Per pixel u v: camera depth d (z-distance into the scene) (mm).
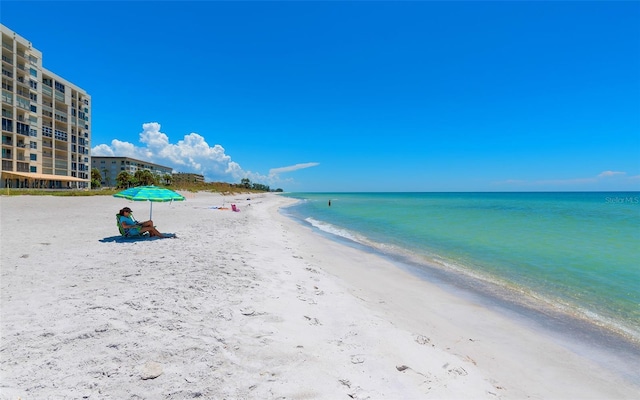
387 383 3639
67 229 13438
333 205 56344
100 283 6344
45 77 59156
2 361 3486
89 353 3721
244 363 3742
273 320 5051
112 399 2967
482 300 7645
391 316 6090
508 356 4926
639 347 5477
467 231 20250
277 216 29781
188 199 48156
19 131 52219
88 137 72312
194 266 7957
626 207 50875
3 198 27141
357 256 12414
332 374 3689
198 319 4840
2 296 5477
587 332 5996
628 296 8023
